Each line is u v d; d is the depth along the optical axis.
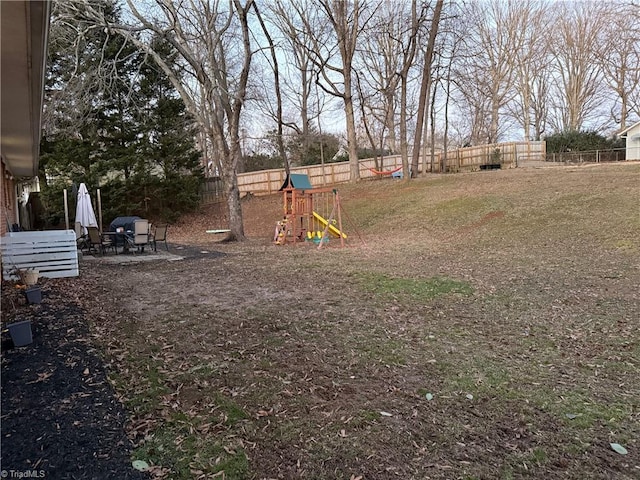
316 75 22.84
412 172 22.59
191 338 4.43
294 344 4.30
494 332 4.74
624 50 30.50
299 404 3.05
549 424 2.84
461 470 2.32
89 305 5.79
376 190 21.12
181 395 3.15
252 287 7.06
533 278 7.29
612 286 6.51
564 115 40.47
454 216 14.77
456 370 3.71
